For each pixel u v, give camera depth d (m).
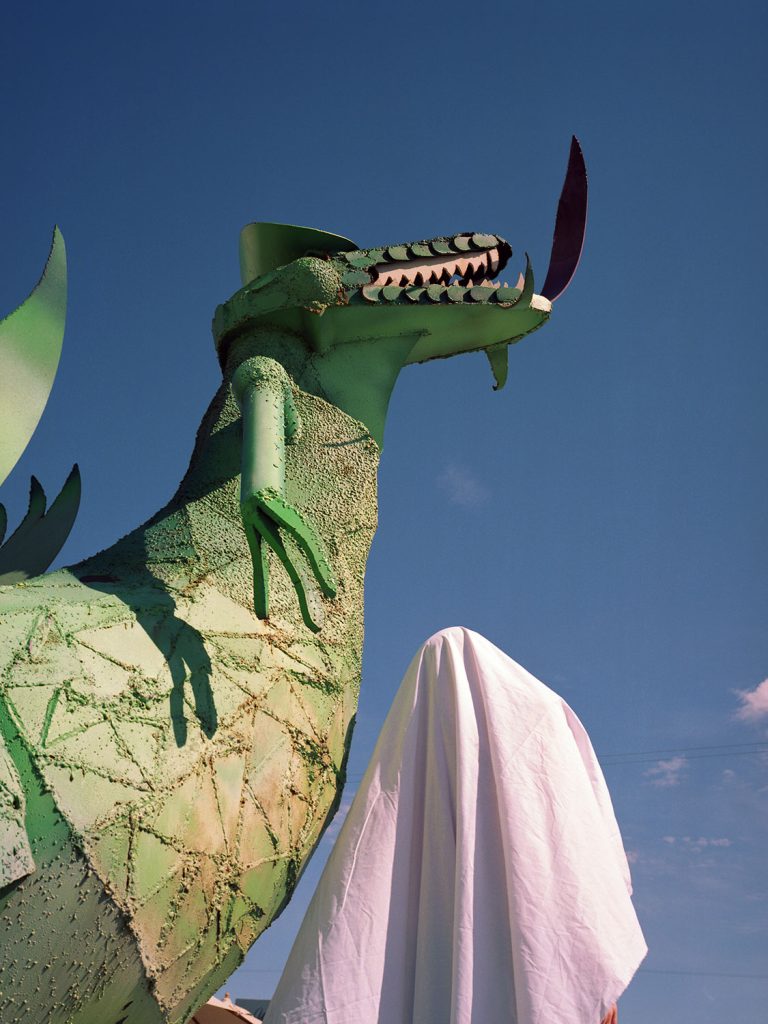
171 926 2.97
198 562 3.56
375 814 3.28
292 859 3.30
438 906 3.12
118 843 2.88
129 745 2.99
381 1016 2.99
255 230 4.45
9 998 2.76
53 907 2.79
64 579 3.43
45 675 3.00
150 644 3.22
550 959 2.89
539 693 3.42
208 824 3.06
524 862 3.04
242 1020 5.45
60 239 3.97
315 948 3.06
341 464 4.00
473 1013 2.86
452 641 3.54
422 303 4.34
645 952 2.98
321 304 4.15
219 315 4.34
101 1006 2.92
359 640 3.80
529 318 4.49
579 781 3.25
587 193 5.05
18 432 3.71
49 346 3.86
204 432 4.14
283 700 3.39
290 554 3.69
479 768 3.27
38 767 2.84
